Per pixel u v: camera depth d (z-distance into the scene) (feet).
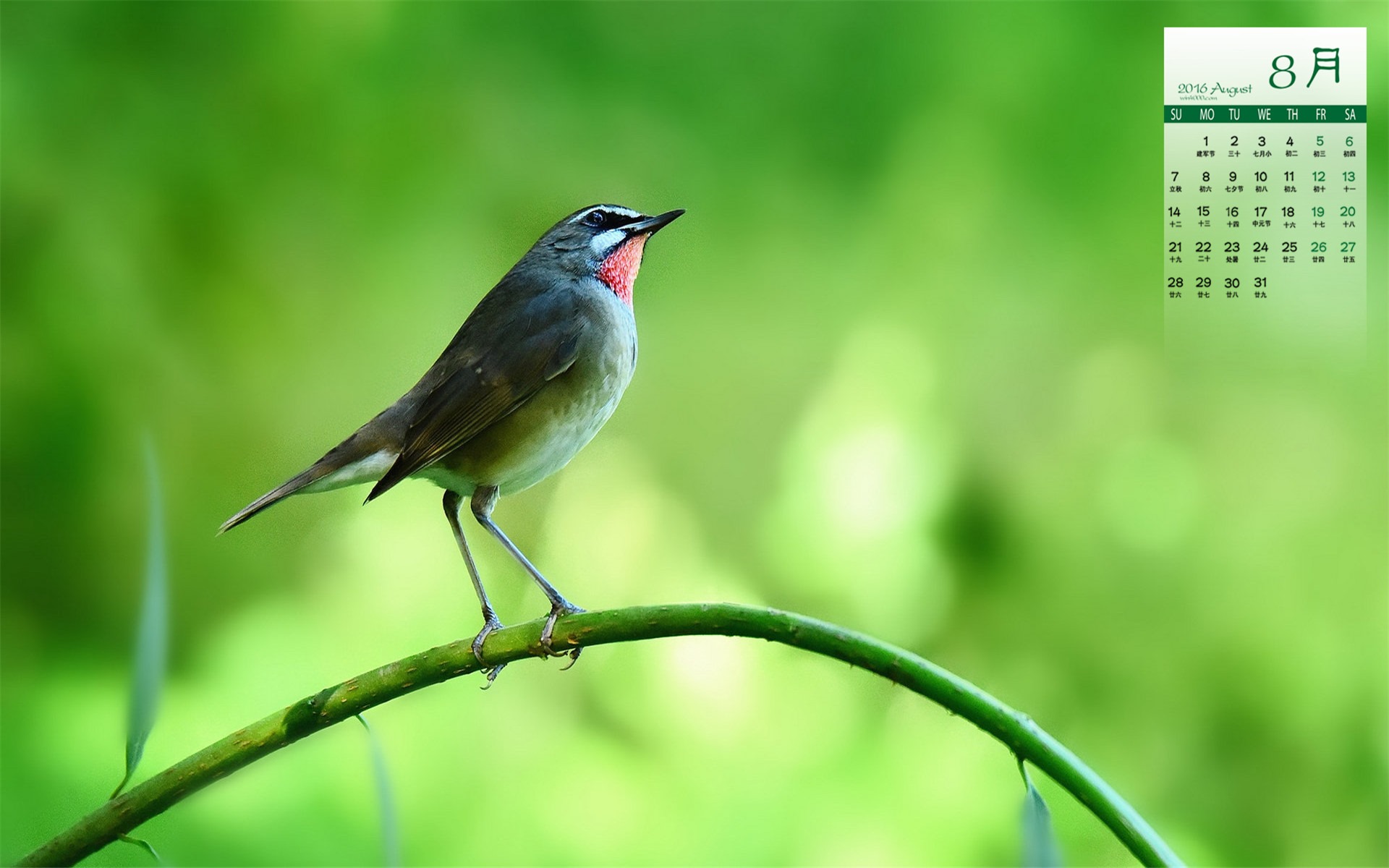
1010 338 39.24
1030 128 38.27
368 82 37.91
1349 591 36.88
